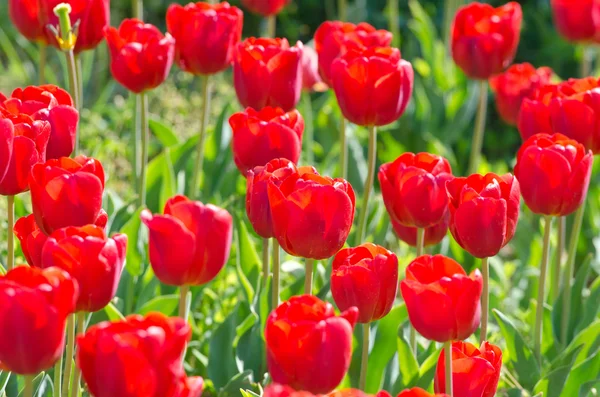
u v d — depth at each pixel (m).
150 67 4.42
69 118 3.55
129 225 4.33
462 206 3.20
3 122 3.04
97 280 2.63
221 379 4.13
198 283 2.79
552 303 4.90
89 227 2.69
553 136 3.82
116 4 10.38
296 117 3.88
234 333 4.16
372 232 5.41
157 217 2.65
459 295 2.73
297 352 2.43
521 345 4.06
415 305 2.77
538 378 4.06
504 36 5.33
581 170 3.63
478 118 5.93
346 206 2.95
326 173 6.41
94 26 4.64
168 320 2.25
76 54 4.80
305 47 5.76
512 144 9.68
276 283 3.48
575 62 10.75
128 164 6.62
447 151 7.64
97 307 2.69
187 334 2.23
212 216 2.70
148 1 10.70
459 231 3.26
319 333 2.40
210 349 4.15
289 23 11.12
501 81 5.94
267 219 3.30
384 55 4.02
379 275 2.94
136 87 4.50
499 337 4.90
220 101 8.02
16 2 4.64
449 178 3.43
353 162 6.60
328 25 4.91
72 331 2.90
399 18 10.77
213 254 2.73
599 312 5.10
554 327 4.68
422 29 8.38
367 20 10.88
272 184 2.96
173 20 4.60
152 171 5.27
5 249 4.98
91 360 2.26
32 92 3.74
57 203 2.95
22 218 3.16
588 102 4.13
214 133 5.72
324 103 7.70
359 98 3.88
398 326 3.83
